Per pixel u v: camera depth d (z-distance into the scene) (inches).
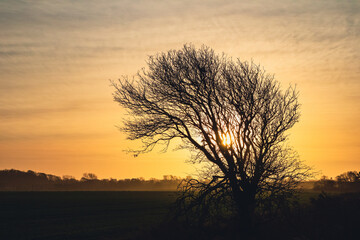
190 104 1019.3
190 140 1017.5
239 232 923.4
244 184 949.2
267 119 1002.7
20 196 3506.4
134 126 1039.0
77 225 1566.2
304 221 949.8
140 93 1045.2
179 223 974.4
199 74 1026.1
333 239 859.4
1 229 1457.9
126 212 2139.5
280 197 934.4
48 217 1893.5
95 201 2992.1
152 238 979.9
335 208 1028.5
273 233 914.1
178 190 995.3
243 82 1022.4
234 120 1020.5
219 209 967.0
